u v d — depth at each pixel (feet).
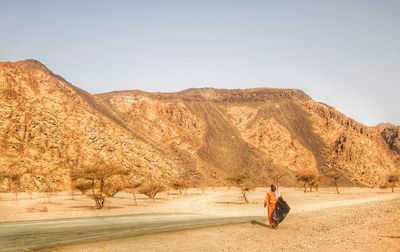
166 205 155.94
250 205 153.79
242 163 595.06
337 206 115.85
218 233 49.83
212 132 655.35
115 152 402.11
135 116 595.06
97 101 591.37
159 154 482.69
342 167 650.43
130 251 36.14
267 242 43.29
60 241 40.83
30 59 497.46
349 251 38.73
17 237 42.70
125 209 125.49
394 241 44.86
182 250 37.40
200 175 500.74
